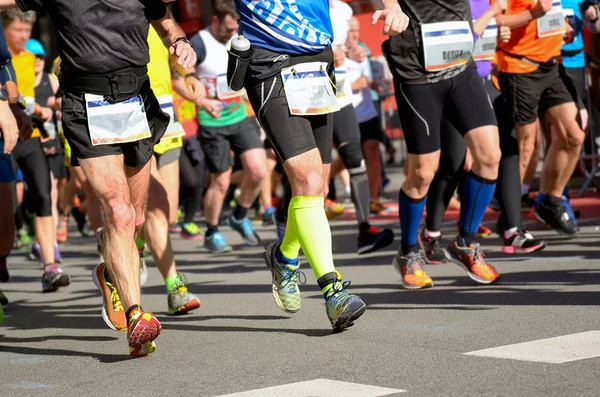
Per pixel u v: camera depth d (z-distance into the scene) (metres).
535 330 13.23
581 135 23.16
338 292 13.84
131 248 13.24
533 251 21.86
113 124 13.06
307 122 13.97
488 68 21.25
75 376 12.40
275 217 24.41
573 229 23.72
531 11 21.09
